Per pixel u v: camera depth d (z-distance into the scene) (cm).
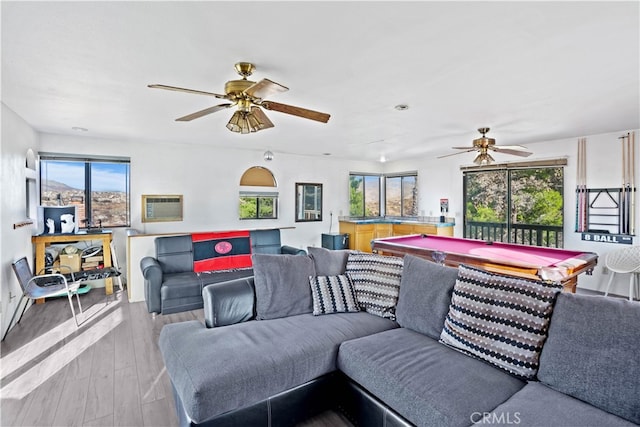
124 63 229
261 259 267
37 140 452
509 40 199
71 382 241
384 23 180
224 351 190
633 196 438
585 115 364
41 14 169
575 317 159
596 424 129
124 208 532
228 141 535
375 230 738
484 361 179
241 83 229
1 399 220
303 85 273
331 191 750
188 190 575
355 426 193
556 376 154
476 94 295
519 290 180
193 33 190
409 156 702
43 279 398
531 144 540
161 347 219
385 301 251
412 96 300
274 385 180
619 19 175
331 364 203
